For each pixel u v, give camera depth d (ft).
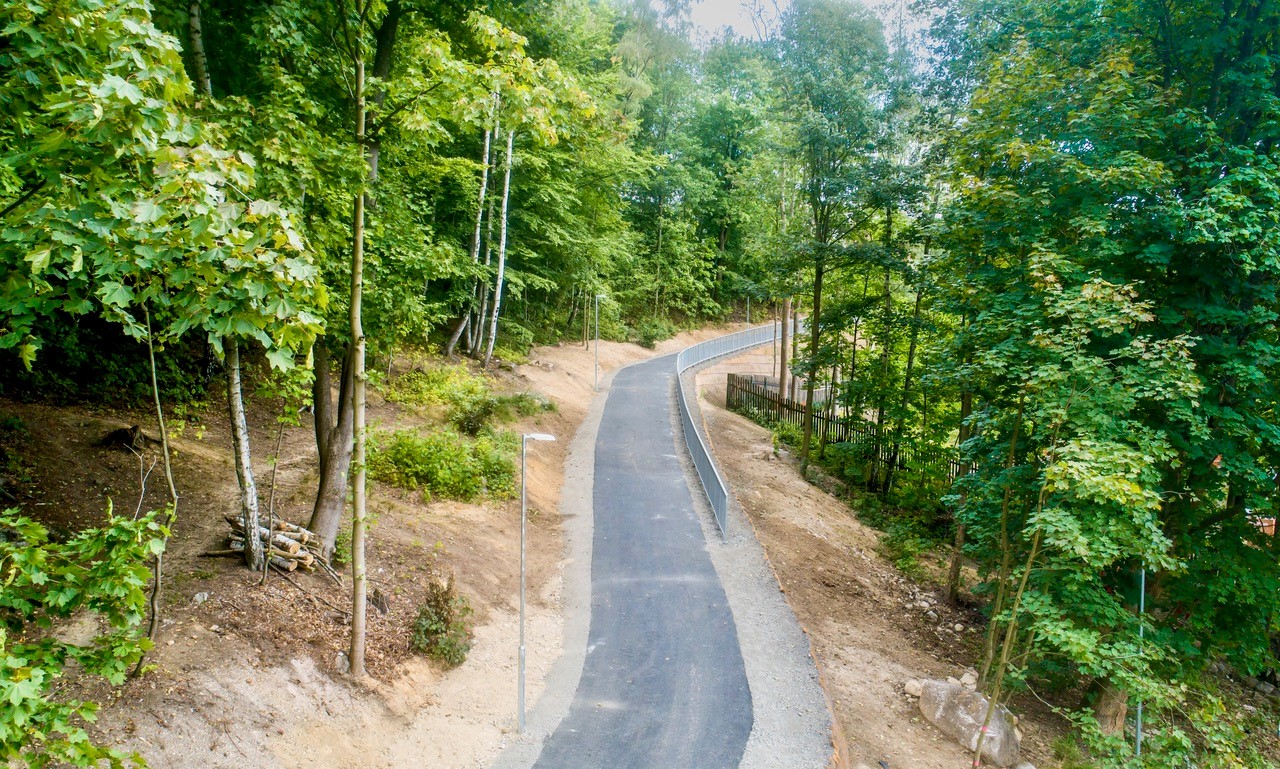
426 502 49.90
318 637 31.76
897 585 57.98
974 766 33.12
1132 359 36.04
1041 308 37.22
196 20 29.17
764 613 44.88
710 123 164.96
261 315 14.87
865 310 80.28
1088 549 29.94
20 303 15.31
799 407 102.37
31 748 20.77
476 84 29.78
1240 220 33.06
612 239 114.83
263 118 27.99
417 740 30.17
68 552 14.21
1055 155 38.06
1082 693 45.65
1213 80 39.99
